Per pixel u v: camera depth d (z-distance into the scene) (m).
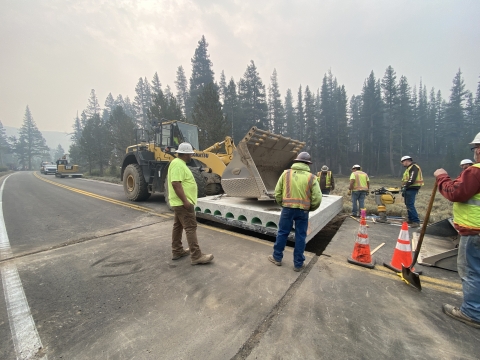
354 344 1.86
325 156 50.88
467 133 56.28
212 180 6.89
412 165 5.47
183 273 3.04
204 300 2.45
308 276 2.98
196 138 8.33
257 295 2.54
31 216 6.19
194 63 47.22
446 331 2.03
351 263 3.39
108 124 30.03
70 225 5.32
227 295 2.54
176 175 3.14
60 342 1.88
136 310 2.29
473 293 2.10
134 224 5.40
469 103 63.41
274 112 52.31
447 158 49.44
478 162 2.19
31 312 2.27
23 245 4.06
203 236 4.52
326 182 7.99
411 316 2.23
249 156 4.49
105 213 6.51
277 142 5.04
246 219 4.47
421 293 2.63
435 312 2.30
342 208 7.19
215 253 3.70
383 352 1.79
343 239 4.54
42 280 2.88
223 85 46.97
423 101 62.88
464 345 1.87
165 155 7.49
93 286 2.74
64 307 2.35
